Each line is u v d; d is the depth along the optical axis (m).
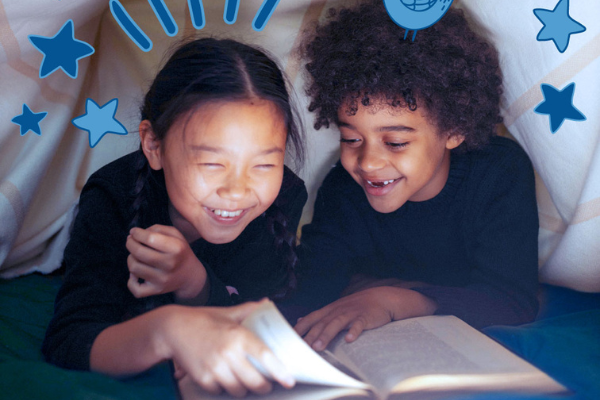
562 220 1.06
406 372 0.57
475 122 0.97
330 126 1.07
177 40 1.08
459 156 1.02
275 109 0.75
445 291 0.86
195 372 0.55
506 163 1.00
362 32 0.90
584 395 0.60
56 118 0.99
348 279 1.06
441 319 0.73
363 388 0.55
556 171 0.98
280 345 0.56
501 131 1.20
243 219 0.78
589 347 0.73
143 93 1.11
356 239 1.06
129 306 0.81
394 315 0.78
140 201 0.84
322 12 1.07
